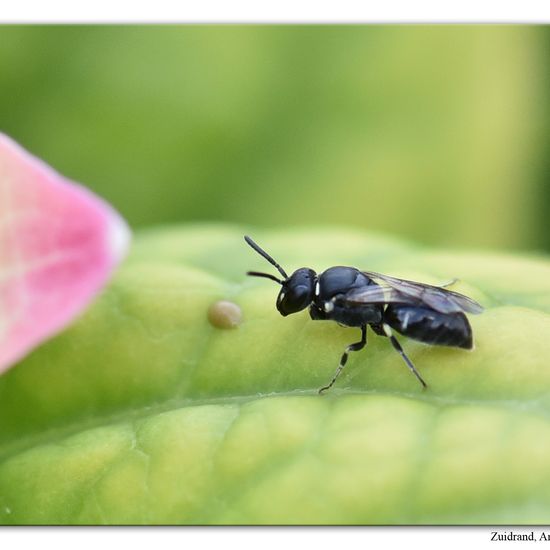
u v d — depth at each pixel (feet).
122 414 0.29
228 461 0.28
